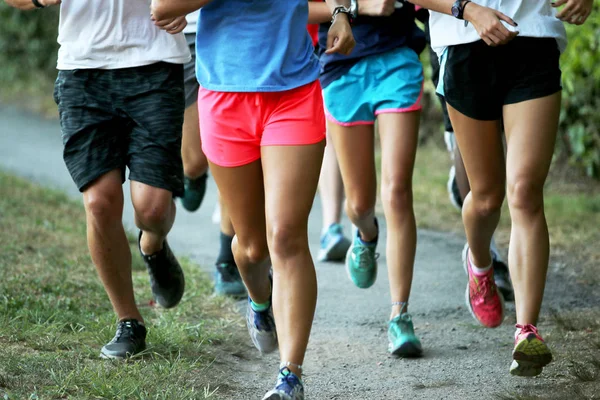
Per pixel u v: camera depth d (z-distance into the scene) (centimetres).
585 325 1416
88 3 1184
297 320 1000
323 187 2008
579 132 2522
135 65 1184
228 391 1153
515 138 1094
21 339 1274
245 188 1057
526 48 1093
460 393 1134
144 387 1105
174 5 1020
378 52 1368
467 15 1076
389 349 1339
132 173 1193
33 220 2183
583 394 1086
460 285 1769
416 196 2628
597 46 2388
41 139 3953
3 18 5328
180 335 1334
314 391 1174
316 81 1031
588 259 1920
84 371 1125
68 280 1627
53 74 5288
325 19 1349
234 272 1659
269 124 1019
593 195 2627
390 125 1348
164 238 1295
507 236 2152
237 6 1030
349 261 1539
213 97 1038
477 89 1122
